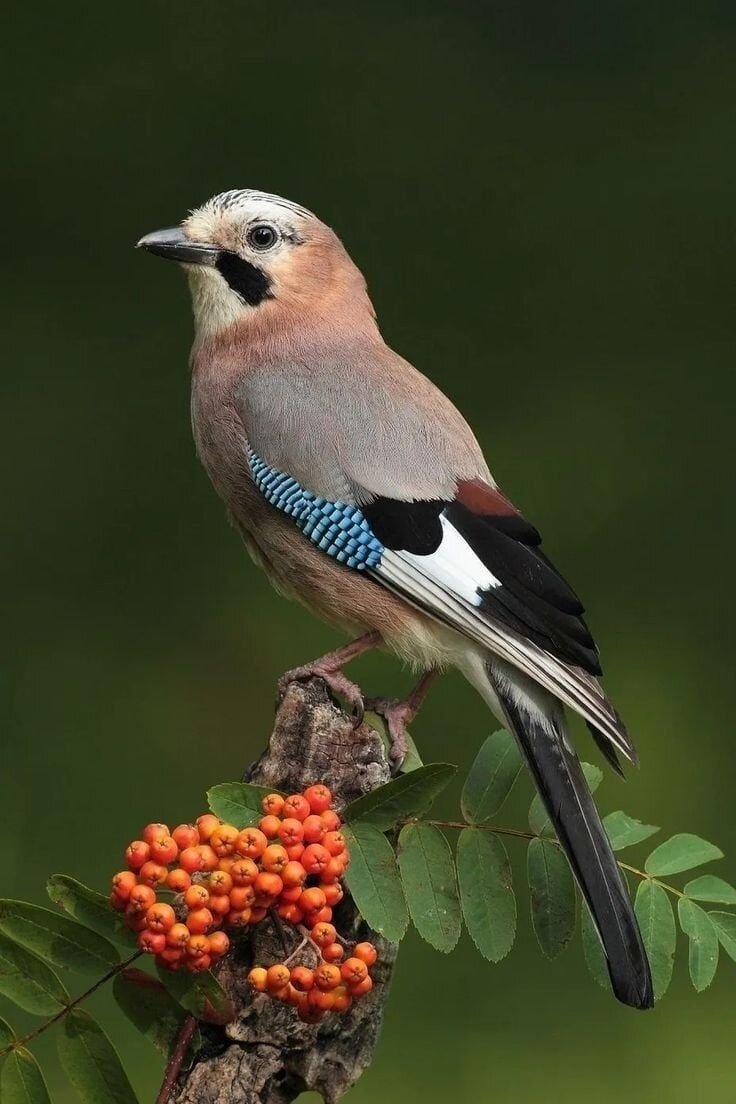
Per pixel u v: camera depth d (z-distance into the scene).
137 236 13.74
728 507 12.64
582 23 15.17
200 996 5.06
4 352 13.15
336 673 7.38
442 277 13.84
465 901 5.59
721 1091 9.45
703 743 11.32
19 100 14.07
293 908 5.10
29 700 11.30
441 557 7.25
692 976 5.64
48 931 5.09
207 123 14.17
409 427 7.60
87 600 11.92
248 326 8.13
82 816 10.71
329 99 14.49
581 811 6.02
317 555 7.61
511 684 7.10
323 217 13.97
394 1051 9.45
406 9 15.12
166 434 12.84
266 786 5.61
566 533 12.45
